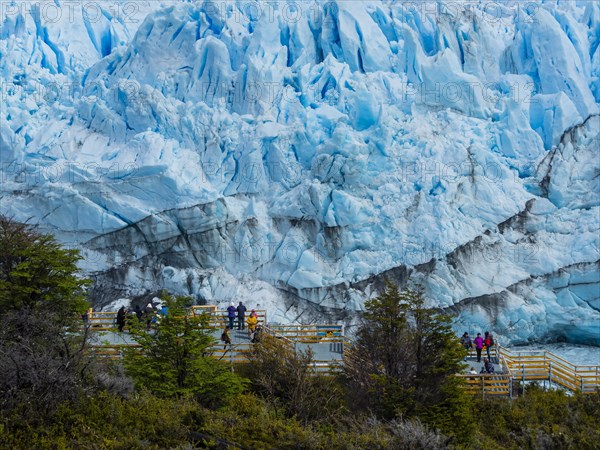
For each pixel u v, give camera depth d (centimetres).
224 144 9531
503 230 8956
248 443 3919
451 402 4769
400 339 4966
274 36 10144
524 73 10369
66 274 5141
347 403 4809
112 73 10769
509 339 8525
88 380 4269
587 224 8912
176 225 8950
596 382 6325
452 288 8481
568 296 8625
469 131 9475
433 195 8962
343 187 8969
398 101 9775
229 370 5216
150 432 3941
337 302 8525
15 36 10769
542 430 5116
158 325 4878
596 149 9431
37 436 3756
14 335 4447
